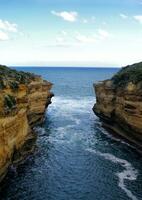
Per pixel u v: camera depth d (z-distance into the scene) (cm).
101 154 5125
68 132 6569
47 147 5438
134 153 5225
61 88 17425
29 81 6469
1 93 3953
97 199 3569
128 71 6694
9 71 5644
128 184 3972
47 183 3944
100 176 4212
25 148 4812
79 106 10500
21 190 3722
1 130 3647
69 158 4894
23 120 4738
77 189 3809
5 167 3834
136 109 5431
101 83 7594
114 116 6688
